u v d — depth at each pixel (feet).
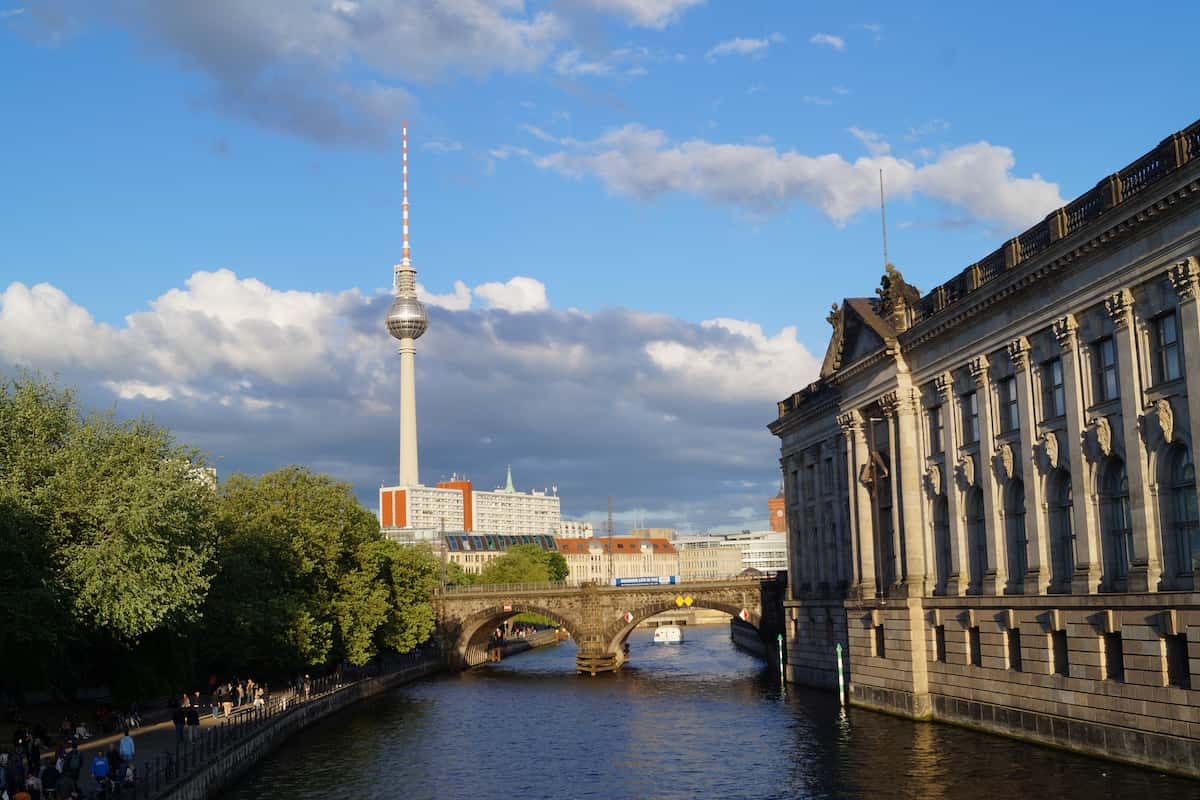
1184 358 161.07
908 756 205.26
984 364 221.66
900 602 253.44
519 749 253.65
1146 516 170.19
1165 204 160.66
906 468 255.50
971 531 232.53
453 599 505.25
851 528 289.12
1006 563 216.33
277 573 342.85
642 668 490.49
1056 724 193.67
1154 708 165.99
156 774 163.12
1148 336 171.22
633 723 292.61
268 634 305.32
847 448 293.43
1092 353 187.62
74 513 213.05
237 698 287.07
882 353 262.67
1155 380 170.40
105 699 273.95
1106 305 179.32
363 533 400.06
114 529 211.61
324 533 367.45
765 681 395.14
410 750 254.27
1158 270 166.09
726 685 388.16
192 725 220.64
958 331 232.53
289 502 370.94
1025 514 208.44
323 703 318.65
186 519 228.02
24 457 212.23
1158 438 168.35
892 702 258.98
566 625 485.97
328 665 406.82
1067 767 178.81
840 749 219.82
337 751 253.65
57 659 220.64
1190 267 158.61
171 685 253.65
